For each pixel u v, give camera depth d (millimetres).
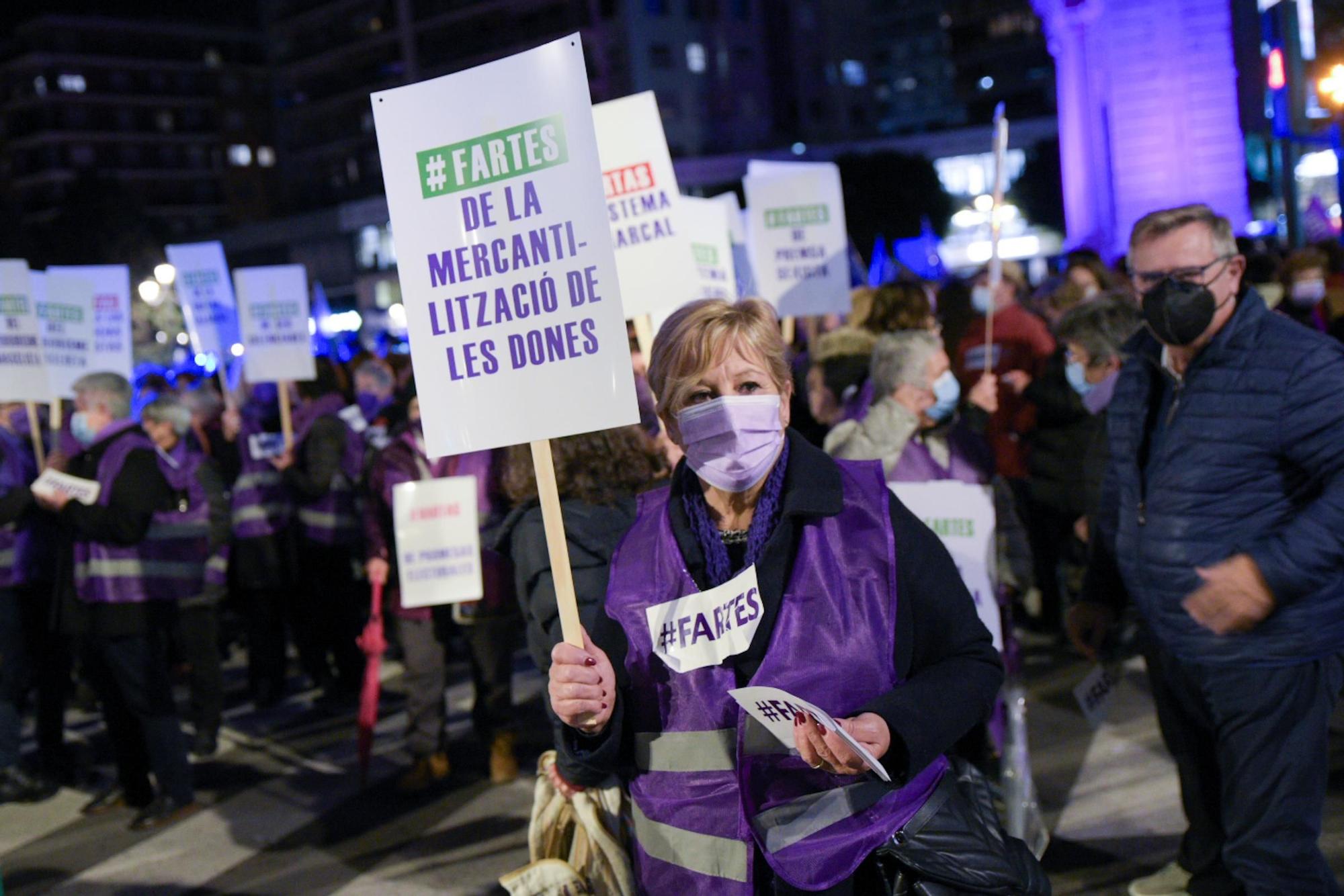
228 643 9914
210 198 98812
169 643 8672
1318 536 2873
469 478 5898
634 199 4137
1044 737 5895
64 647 6781
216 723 7117
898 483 4016
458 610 6016
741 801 2244
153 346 12234
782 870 2193
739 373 2316
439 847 5336
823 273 6012
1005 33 74688
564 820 2910
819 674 2236
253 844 5566
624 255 4148
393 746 7000
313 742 7238
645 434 3201
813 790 2250
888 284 6047
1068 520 6996
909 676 2357
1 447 6605
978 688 2289
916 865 2254
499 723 6125
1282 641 3115
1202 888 3871
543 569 2967
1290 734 3158
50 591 6641
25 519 6391
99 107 95688
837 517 2334
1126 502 3486
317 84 93000
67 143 94625
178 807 5969
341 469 7914
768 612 2277
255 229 79438
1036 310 8859
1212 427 3221
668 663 2301
